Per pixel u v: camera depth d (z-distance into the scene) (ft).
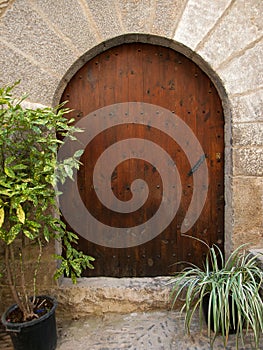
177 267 7.91
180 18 6.89
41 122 5.64
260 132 7.10
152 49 7.42
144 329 6.81
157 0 6.84
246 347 6.13
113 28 6.86
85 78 7.41
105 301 7.40
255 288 5.90
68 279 7.75
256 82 7.02
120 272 7.91
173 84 7.52
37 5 6.69
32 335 5.90
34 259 7.20
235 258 6.59
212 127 7.63
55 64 6.84
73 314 7.36
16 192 5.27
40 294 7.30
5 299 7.22
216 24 6.90
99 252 7.88
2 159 5.86
